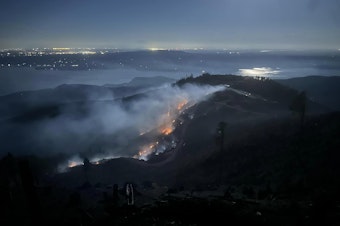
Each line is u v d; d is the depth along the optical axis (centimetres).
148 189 4659
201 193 3878
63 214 2898
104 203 3300
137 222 2089
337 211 2031
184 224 1967
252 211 2134
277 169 4666
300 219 1967
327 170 3966
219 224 1972
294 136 6212
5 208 3148
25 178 2209
